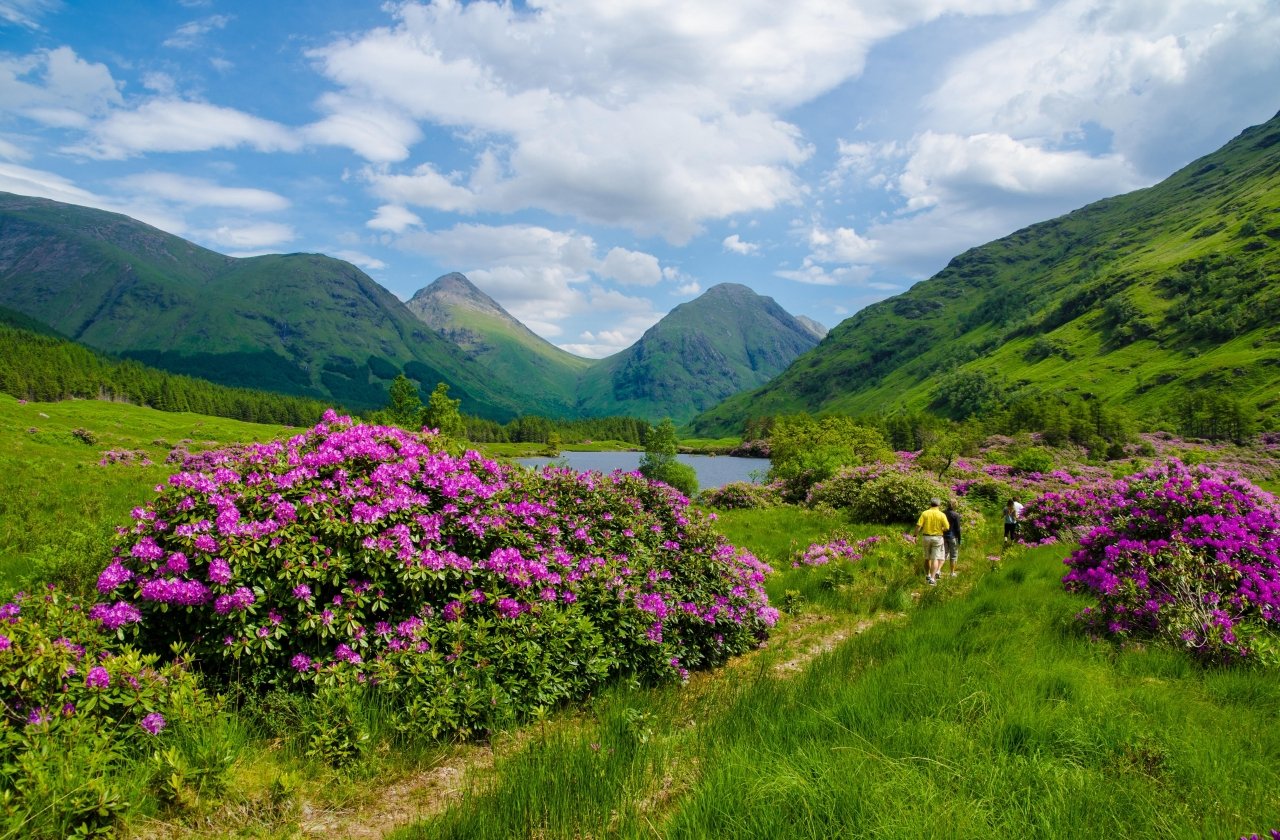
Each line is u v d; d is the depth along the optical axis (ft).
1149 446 293.64
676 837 13.96
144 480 73.97
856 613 40.98
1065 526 66.49
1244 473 186.50
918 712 20.16
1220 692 22.53
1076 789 14.83
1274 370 403.34
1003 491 98.37
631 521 34.22
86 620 19.10
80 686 16.89
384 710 20.29
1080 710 19.74
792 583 47.91
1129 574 33.40
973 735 18.17
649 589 30.53
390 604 22.88
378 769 18.43
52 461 92.38
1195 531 35.06
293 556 20.95
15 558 35.22
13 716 15.71
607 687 25.20
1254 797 14.60
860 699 21.48
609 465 444.96
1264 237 570.05
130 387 485.56
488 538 26.14
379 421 116.47
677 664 28.94
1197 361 471.62
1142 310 588.91
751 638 35.19
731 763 16.38
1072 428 308.60
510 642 23.07
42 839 13.56
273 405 618.03
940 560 49.44
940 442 148.05
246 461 24.62
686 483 151.64
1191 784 15.38
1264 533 33.63
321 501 22.61
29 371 391.86
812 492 100.01
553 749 18.72
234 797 16.46
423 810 16.83
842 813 14.07
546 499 32.04
